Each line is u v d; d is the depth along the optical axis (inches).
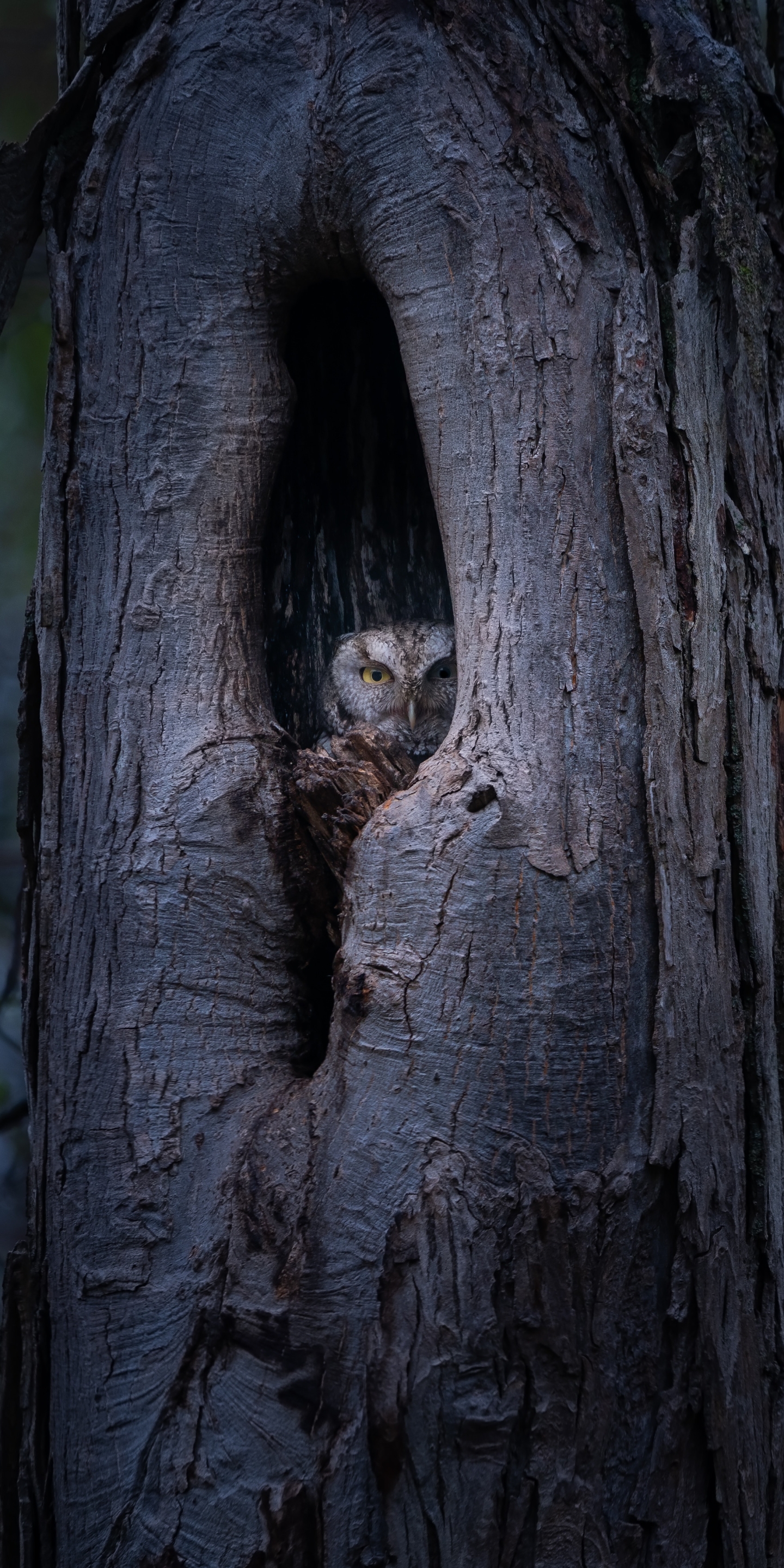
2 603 229.8
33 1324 95.7
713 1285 86.7
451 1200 83.5
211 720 98.7
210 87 98.7
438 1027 85.4
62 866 99.0
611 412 91.0
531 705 89.5
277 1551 82.0
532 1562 81.8
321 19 96.7
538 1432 82.4
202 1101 92.4
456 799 87.4
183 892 95.4
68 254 102.0
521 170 92.4
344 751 113.3
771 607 101.0
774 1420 90.9
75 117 104.0
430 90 93.8
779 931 99.6
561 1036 85.4
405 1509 81.2
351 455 133.8
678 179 94.3
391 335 127.9
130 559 99.5
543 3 93.8
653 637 89.7
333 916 101.0
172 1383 86.7
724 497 96.4
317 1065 100.1
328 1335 83.3
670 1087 86.7
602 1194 84.3
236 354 100.9
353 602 146.8
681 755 90.4
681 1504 85.2
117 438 100.0
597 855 87.1
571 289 91.5
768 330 104.0
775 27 120.9
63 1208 94.3
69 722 100.0
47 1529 92.7
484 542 92.7
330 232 100.1
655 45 92.5
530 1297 82.7
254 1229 86.2
